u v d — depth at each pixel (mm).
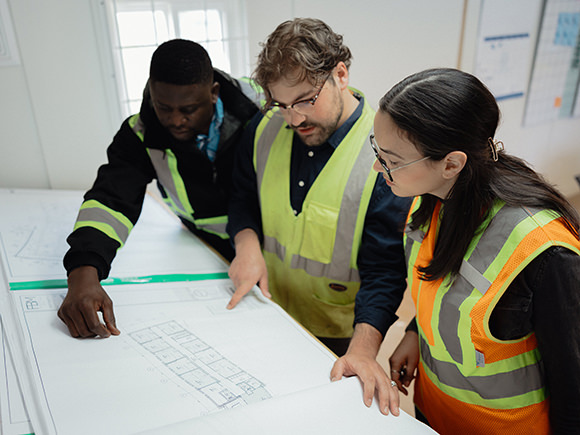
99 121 1785
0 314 914
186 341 880
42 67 1630
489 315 719
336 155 1058
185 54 1023
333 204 1072
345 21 2057
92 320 858
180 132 1131
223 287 1108
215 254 1295
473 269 733
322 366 838
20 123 1681
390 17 2135
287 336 920
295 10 1949
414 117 642
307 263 1161
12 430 648
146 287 1069
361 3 2051
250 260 1110
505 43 2543
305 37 896
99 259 1002
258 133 1197
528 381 805
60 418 672
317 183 1084
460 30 2350
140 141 1221
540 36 2668
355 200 1051
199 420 654
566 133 3199
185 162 1234
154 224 1489
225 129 1244
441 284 797
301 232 1137
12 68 1598
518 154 3014
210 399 733
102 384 749
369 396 742
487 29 2426
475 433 894
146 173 1268
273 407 692
